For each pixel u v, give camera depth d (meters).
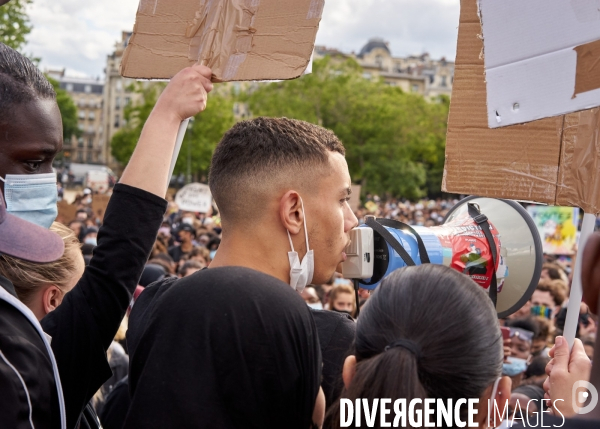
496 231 1.92
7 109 1.44
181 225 12.45
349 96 56.47
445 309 1.17
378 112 56.31
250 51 1.64
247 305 1.28
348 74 57.19
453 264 1.84
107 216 1.64
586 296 1.03
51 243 1.37
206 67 1.67
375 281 1.89
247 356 1.26
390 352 1.15
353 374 1.25
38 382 1.32
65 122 89.81
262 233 1.60
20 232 1.34
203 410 1.25
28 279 1.85
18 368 1.28
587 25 1.26
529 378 3.85
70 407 1.61
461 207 2.18
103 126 120.94
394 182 57.84
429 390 1.15
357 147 56.91
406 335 1.18
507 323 4.46
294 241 1.61
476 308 1.18
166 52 1.76
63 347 1.58
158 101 1.68
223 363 1.26
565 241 10.19
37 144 1.48
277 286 1.33
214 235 11.16
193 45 1.73
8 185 1.48
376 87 58.91
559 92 1.30
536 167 1.61
